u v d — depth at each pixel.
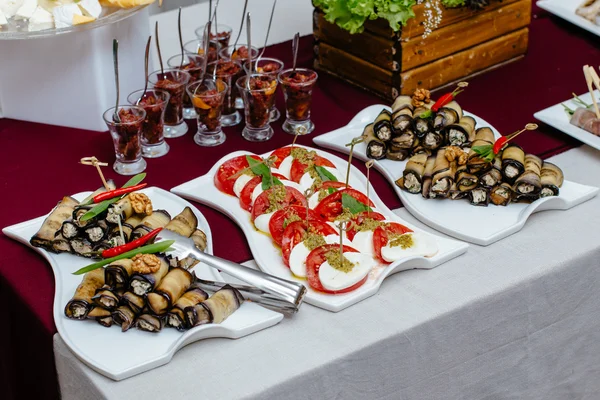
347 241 1.30
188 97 1.80
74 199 1.40
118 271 1.15
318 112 1.81
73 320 1.17
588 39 2.13
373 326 1.18
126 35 1.72
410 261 1.26
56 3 1.65
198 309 1.13
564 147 1.64
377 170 1.57
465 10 1.82
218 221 1.43
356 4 1.72
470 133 1.54
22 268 1.33
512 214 1.41
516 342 1.34
